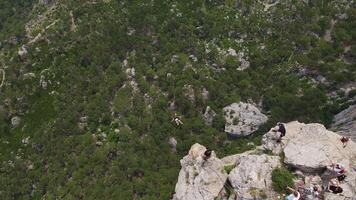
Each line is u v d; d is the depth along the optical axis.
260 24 141.50
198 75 131.88
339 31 132.50
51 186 114.38
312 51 130.75
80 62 144.50
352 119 100.06
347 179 49.00
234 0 147.00
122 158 111.56
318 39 134.38
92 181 109.94
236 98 126.75
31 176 121.56
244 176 51.41
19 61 155.25
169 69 132.75
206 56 137.25
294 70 130.62
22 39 164.25
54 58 149.12
